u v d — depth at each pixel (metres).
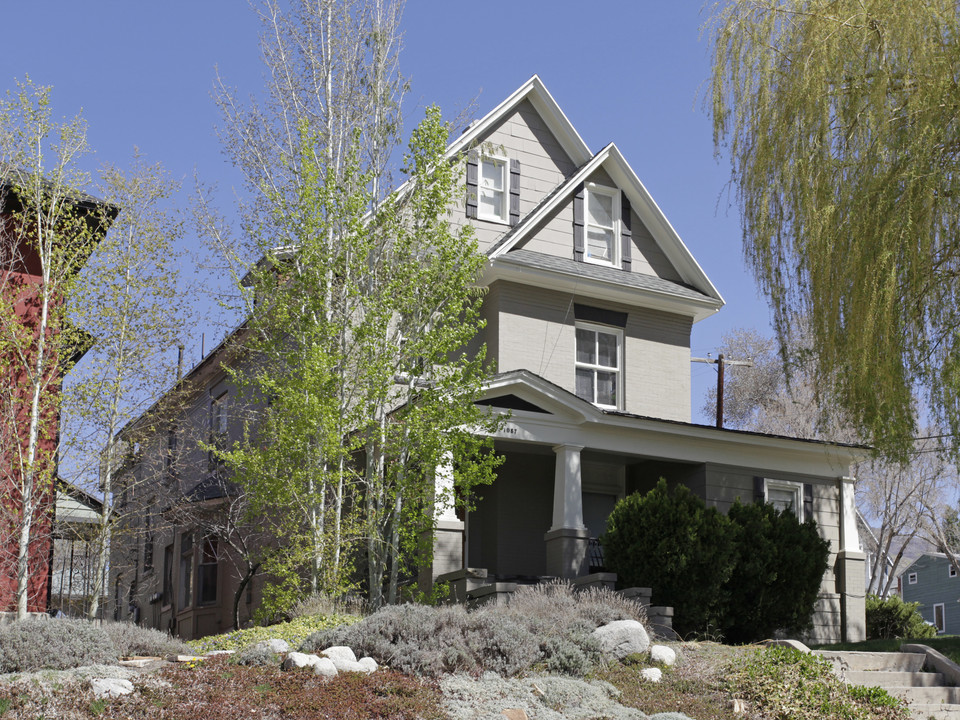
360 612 14.41
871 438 14.86
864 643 17.25
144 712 8.54
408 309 15.69
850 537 20.53
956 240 13.84
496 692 10.19
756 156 15.98
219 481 19.83
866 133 14.72
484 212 21.92
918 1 14.22
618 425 18.42
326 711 8.98
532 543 19.78
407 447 15.31
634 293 21.81
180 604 23.48
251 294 16.16
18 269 15.86
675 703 10.70
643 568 16.42
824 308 14.64
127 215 16.25
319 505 15.34
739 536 17.16
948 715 11.92
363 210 15.69
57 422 15.43
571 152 23.27
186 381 19.45
